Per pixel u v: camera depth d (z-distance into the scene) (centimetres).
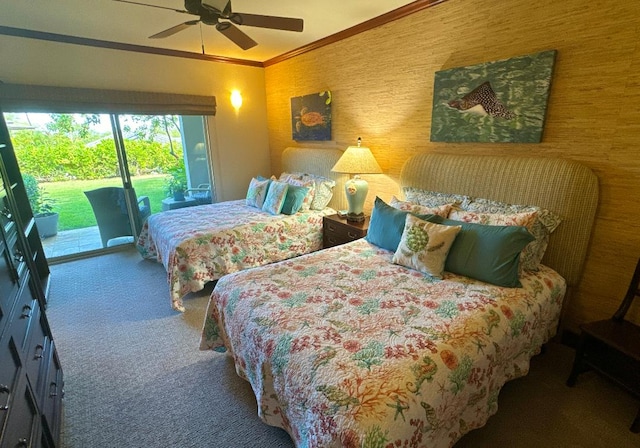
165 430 161
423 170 270
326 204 373
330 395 110
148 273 353
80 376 198
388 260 219
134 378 196
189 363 210
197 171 466
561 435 154
